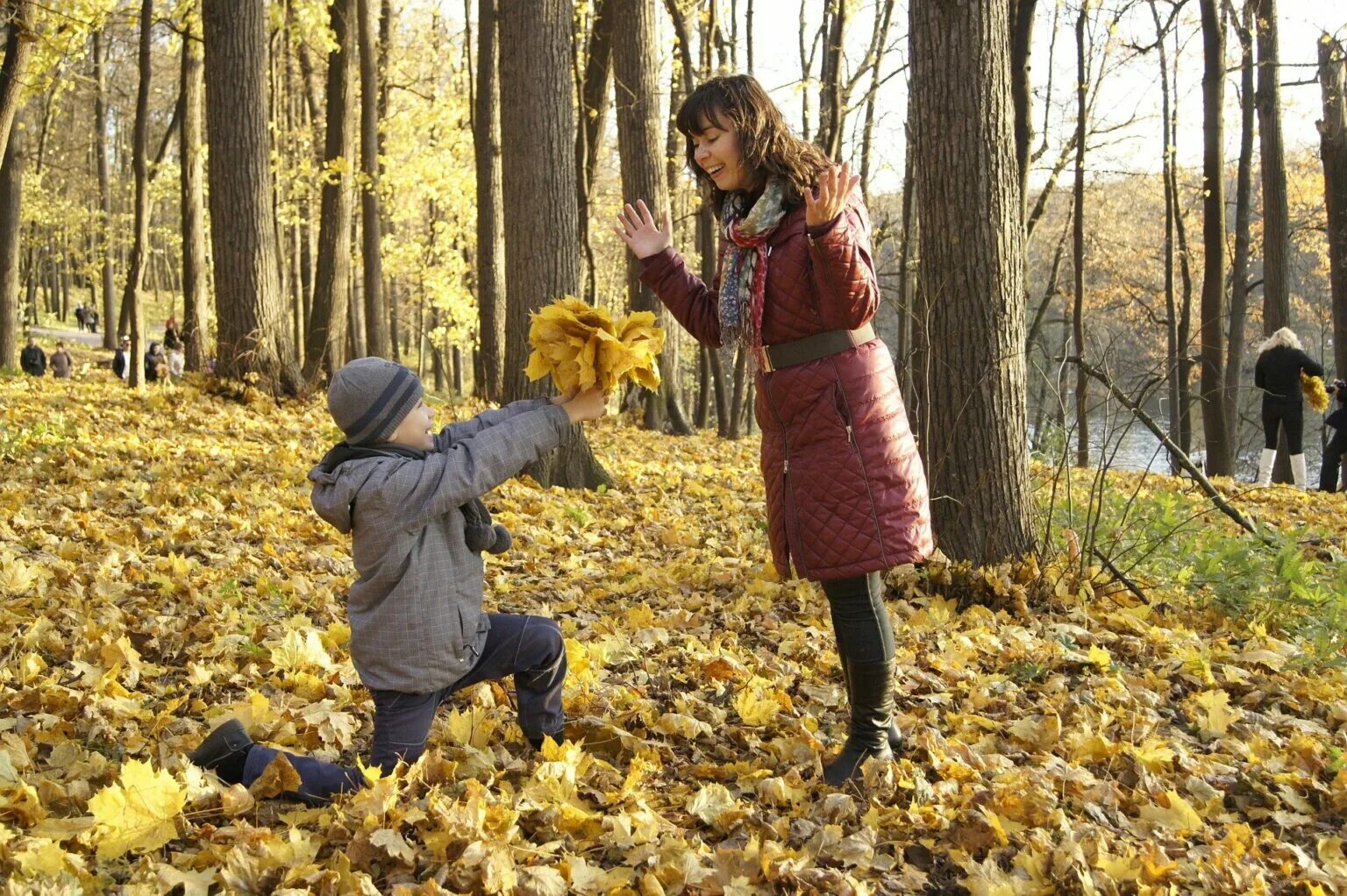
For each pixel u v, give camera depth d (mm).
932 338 5414
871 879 2619
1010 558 5348
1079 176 17234
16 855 2367
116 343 34375
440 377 35031
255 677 3861
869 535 2969
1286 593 5223
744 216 3051
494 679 3084
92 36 22266
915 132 5418
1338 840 2840
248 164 11969
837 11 16062
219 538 5938
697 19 17859
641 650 4441
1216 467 14273
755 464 12133
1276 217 15445
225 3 11711
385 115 23016
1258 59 15828
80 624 4227
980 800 2979
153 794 2600
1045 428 5949
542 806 2801
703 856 2629
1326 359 32281
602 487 8758
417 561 2750
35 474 7293
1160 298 23672
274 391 12133
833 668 4211
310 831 2729
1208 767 3320
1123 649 4605
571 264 9461
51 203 39750
